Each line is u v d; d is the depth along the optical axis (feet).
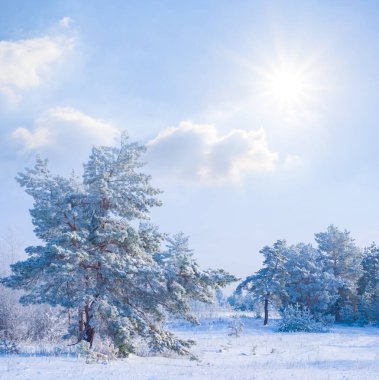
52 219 57.62
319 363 57.67
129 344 51.88
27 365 38.99
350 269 208.13
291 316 153.07
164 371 39.86
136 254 59.26
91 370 37.78
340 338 125.18
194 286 57.16
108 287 56.59
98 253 55.57
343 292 200.54
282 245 180.14
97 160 57.72
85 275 56.59
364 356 75.87
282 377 38.14
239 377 36.76
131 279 56.85
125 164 58.29
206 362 57.77
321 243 220.64
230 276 57.57
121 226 57.77
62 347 57.62
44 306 79.51
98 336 61.77
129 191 58.95
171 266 57.62
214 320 172.24
